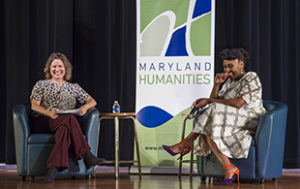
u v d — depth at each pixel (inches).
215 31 217.3
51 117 172.4
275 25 214.4
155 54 201.9
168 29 201.6
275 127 161.6
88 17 225.5
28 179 176.2
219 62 216.4
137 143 187.5
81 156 171.3
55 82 185.2
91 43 224.8
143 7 203.8
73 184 156.5
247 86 165.8
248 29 212.7
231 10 215.2
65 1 222.5
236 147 158.7
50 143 170.2
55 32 221.9
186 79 199.2
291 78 212.2
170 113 199.3
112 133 220.1
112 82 222.5
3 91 225.5
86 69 224.2
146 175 195.8
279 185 156.5
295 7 213.3
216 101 165.0
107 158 219.8
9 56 221.8
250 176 159.0
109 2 222.4
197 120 167.8
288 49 213.9
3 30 226.4
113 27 223.3
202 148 165.0
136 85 202.4
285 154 210.4
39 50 222.8
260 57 215.3
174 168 196.4
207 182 167.5
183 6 201.6
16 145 171.3
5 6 224.4
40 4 223.6
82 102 187.8
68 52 221.1
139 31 203.5
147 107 201.0
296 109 210.5
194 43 200.1
